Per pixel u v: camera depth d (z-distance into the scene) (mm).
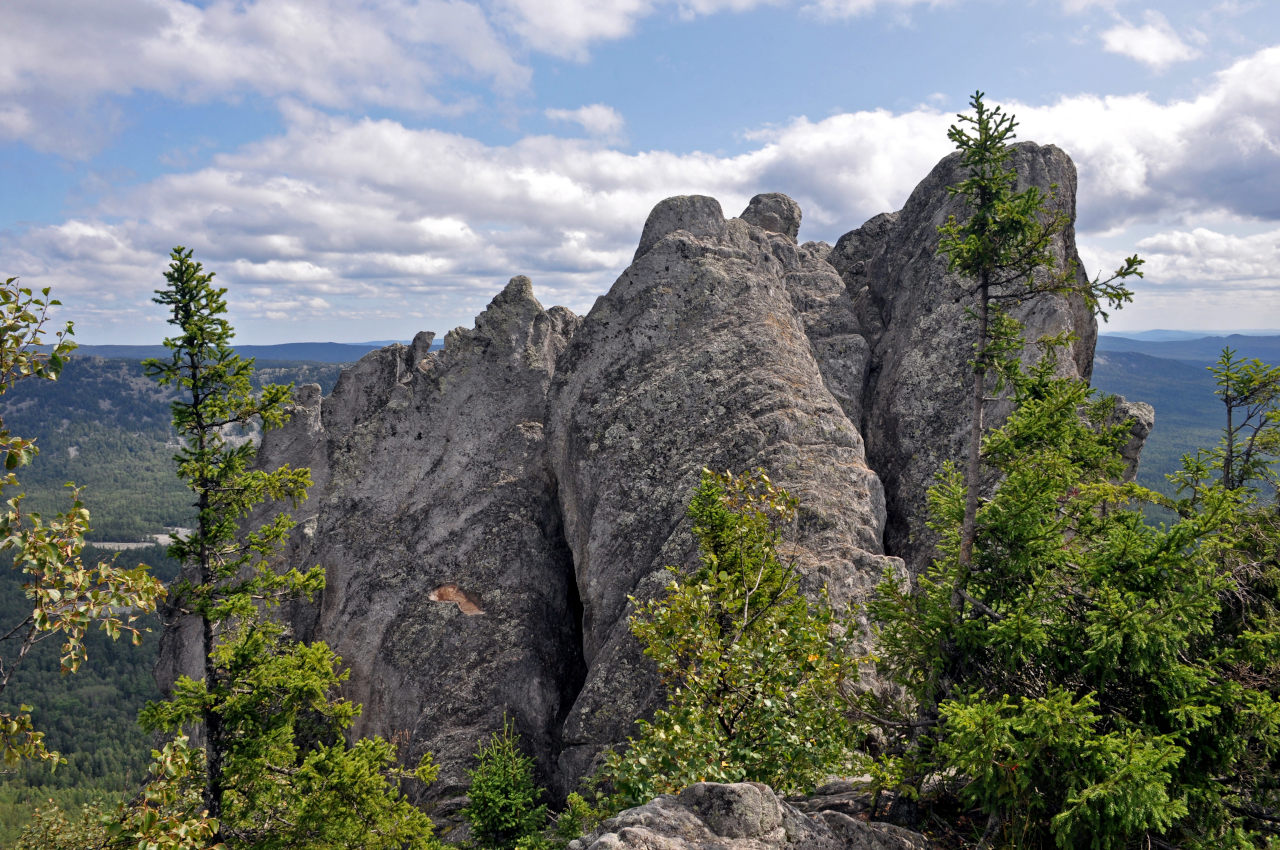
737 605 15945
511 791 26797
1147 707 11812
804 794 14898
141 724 18297
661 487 30562
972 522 13320
